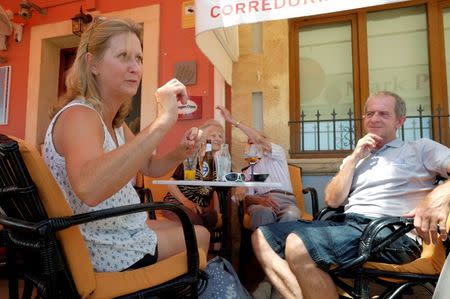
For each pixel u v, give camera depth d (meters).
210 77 3.79
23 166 0.99
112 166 0.99
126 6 4.16
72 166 1.00
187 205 2.83
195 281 1.30
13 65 4.53
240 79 3.71
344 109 3.59
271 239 1.94
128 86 1.29
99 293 1.09
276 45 3.65
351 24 3.59
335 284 1.67
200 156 2.65
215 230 2.98
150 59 3.99
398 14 3.47
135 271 1.21
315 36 3.70
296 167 3.29
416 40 3.42
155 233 1.42
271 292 2.34
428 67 3.37
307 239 1.65
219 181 2.25
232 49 3.42
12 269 1.26
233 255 3.48
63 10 4.41
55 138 1.14
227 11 2.14
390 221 1.55
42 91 4.41
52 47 4.58
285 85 3.61
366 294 1.57
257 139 3.13
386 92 2.19
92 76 1.28
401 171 1.96
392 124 2.11
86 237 1.18
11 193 1.05
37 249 1.03
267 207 2.71
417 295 2.25
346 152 3.48
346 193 2.10
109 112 1.36
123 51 1.27
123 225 1.30
